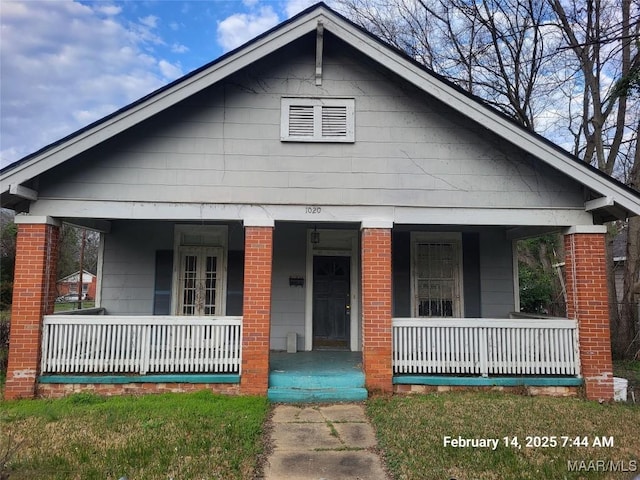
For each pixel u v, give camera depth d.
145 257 9.62
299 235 9.90
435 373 7.39
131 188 7.23
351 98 7.61
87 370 7.03
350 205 7.42
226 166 7.38
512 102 14.91
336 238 10.01
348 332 9.88
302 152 7.48
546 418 6.08
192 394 6.88
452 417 6.06
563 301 16.61
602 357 7.18
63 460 4.60
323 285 9.98
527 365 7.36
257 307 7.16
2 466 4.14
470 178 7.54
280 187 7.39
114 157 7.26
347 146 7.54
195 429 5.51
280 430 5.68
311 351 9.55
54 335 7.03
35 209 7.06
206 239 9.78
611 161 13.28
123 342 7.11
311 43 7.60
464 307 9.73
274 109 7.52
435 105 7.63
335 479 4.34
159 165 7.30
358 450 5.06
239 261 9.67
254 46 7.02
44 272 7.02
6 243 22.77
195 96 7.45
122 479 3.76
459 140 7.59
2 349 10.27
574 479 4.34
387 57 7.13
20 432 5.40
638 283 12.02
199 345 7.18
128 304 9.48
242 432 5.42
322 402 6.90
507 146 7.61
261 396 6.92
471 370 7.36
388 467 4.61
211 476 4.30
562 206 7.50
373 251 7.38
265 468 4.58
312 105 7.56
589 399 7.08
